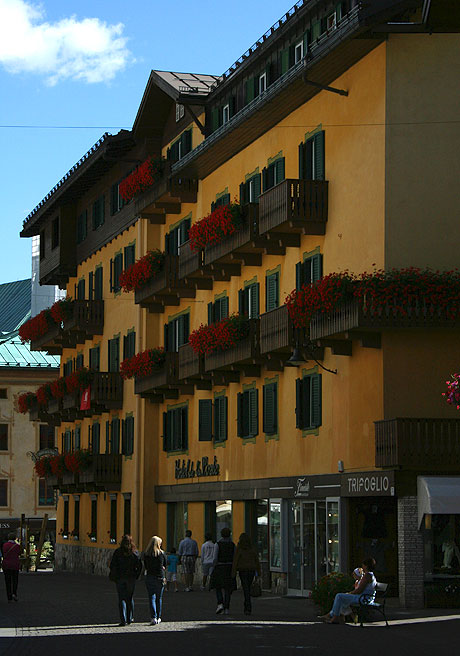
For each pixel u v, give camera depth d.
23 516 76.75
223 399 45.03
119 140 54.91
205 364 43.44
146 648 21.23
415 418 30.84
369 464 32.69
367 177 33.41
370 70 33.41
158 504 53.25
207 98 46.78
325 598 28.30
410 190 32.34
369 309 31.23
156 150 53.81
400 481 31.06
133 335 55.81
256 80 42.56
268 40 40.53
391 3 31.58
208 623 26.75
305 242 37.44
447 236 32.28
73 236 67.88
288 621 27.33
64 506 69.81
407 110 32.50
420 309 31.33
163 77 49.34
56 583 51.22
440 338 32.09
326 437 35.62
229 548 29.50
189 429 49.41
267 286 40.47
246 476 42.50
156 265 49.47
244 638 23.08
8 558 36.16
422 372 32.00
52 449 84.38
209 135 45.59
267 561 40.75
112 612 30.78
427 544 30.95
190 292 48.34
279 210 36.47
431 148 32.44
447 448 30.84
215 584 29.39
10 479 86.62
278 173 39.59
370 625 26.02
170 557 43.28
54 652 20.66
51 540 86.62
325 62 34.34
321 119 36.47
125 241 57.44
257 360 39.59
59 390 64.31
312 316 33.78
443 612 29.27
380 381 32.09
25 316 101.44
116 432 58.72
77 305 61.41
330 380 35.44
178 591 42.62
